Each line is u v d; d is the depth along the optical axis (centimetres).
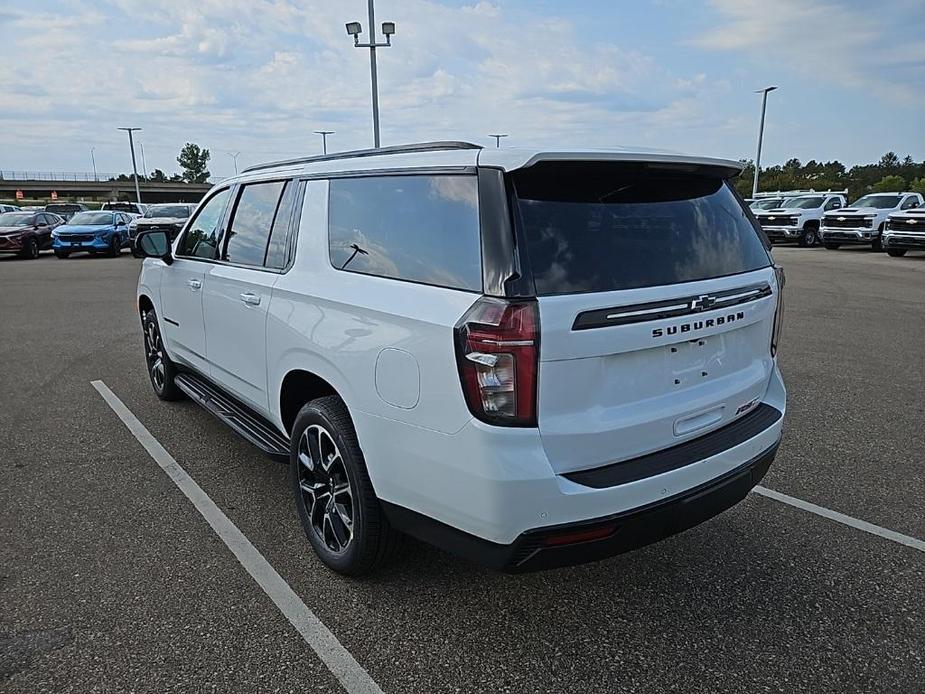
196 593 308
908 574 325
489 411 232
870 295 1247
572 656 268
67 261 2116
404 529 277
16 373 689
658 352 263
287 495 409
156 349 580
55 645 272
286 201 364
